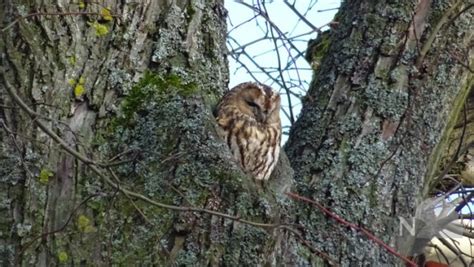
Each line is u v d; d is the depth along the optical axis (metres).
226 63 10.74
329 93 10.89
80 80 9.64
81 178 9.26
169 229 9.04
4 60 9.62
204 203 9.07
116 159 9.27
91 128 9.52
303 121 10.90
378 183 10.38
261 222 9.12
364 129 10.59
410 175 10.54
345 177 10.36
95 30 9.88
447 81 10.89
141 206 9.09
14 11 9.80
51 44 9.73
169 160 9.16
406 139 10.60
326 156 10.50
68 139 9.38
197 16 10.33
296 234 8.90
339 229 10.09
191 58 10.15
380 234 10.23
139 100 9.59
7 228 9.10
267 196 9.27
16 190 9.20
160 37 10.05
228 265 8.99
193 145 9.24
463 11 10.88
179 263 8.95
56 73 9.63
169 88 9.61
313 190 10.30
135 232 9.04
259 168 10.45
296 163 10.62
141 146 9.32
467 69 10.98
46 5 9.84
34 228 9.09
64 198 9.20
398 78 10.76
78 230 9.05
